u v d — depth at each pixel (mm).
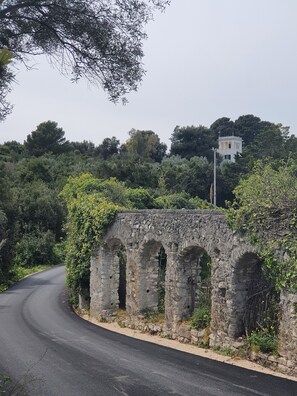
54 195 54406
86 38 7926
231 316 15844
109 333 19766
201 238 17141
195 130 83000
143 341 18219
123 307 23750
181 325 18125
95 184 33812
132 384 12953
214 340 16438
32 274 41750
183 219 18047
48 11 7637
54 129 84312
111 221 22141
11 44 7789
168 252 18719
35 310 25281
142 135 94062
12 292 32062
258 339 14781
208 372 13953
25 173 60219
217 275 16422
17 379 13195
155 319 19891
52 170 64000
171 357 15703
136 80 8430
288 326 13781
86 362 15141
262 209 14656
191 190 53594
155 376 13641
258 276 15844
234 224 15562
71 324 21719
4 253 37500
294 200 14102
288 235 13906
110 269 23016
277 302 14953
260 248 14734
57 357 15711
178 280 18391
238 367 14398
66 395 12016
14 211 39969
